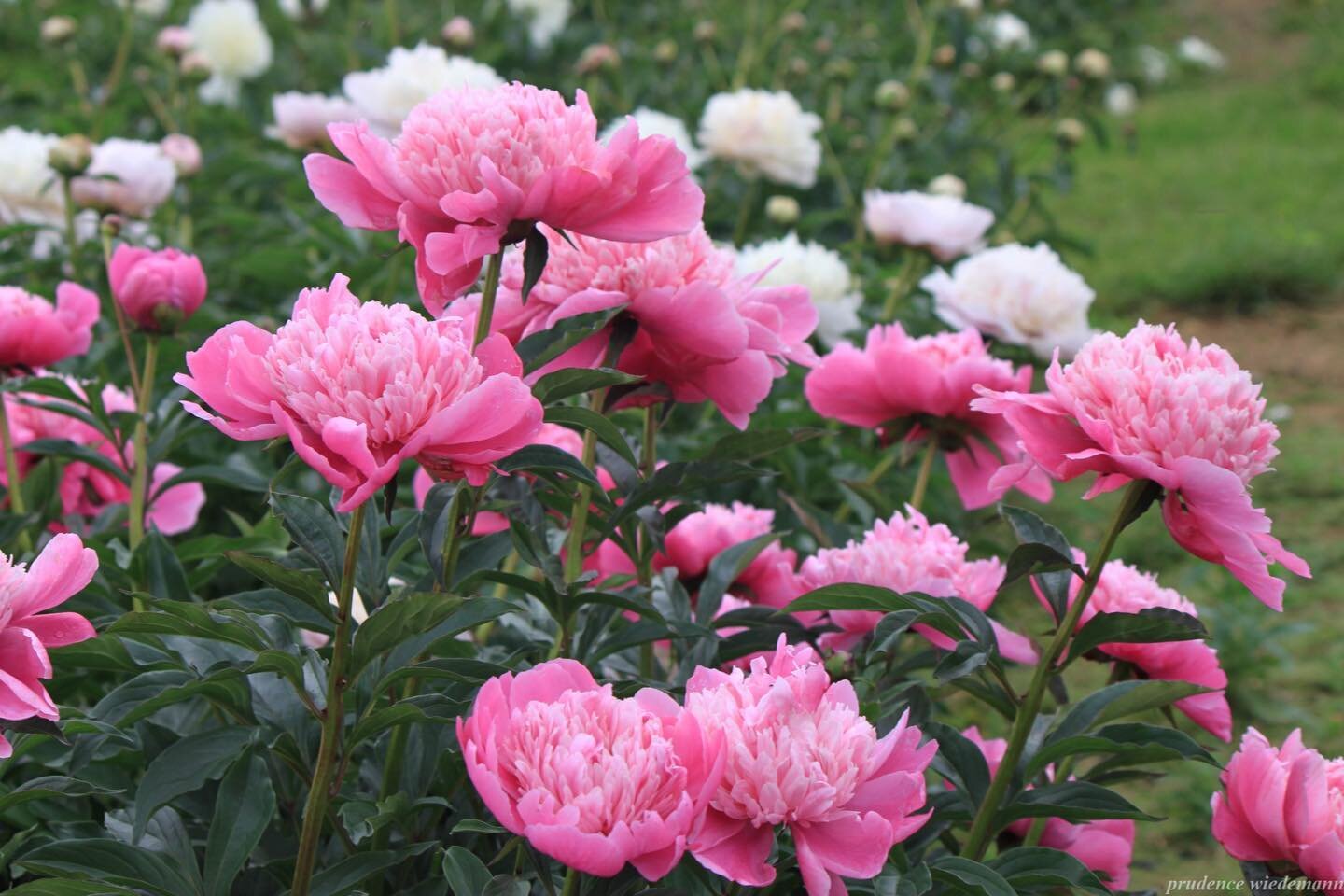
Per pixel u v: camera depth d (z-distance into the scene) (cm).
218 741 143
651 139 139
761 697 128
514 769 119
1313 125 1050
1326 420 587
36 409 246
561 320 163
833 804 120
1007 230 529
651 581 191
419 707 149
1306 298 724
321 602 130
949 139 626
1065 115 698
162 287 218
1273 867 155
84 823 173
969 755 168
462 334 139
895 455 355
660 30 857
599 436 150
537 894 155
